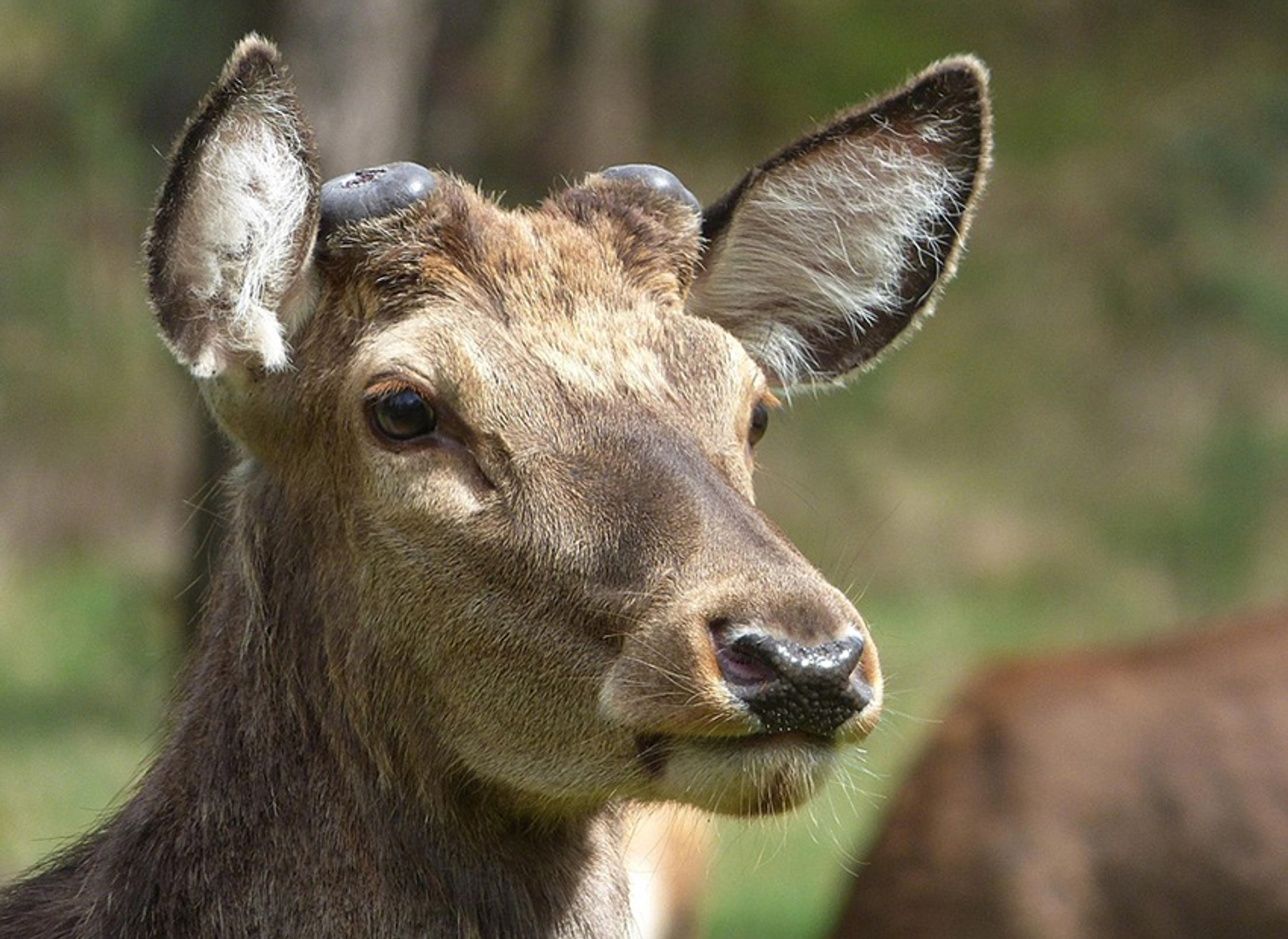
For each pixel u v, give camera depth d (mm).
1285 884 11156
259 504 7203
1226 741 11406
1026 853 11367
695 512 6457
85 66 26391
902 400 29016
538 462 6637
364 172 7211
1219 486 27391
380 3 15531
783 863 16734
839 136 7984
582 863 7230
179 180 6707
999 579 26531
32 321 26406
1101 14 35594
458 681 6723
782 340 8344
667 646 6238
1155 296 30812
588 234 7293
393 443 6750
